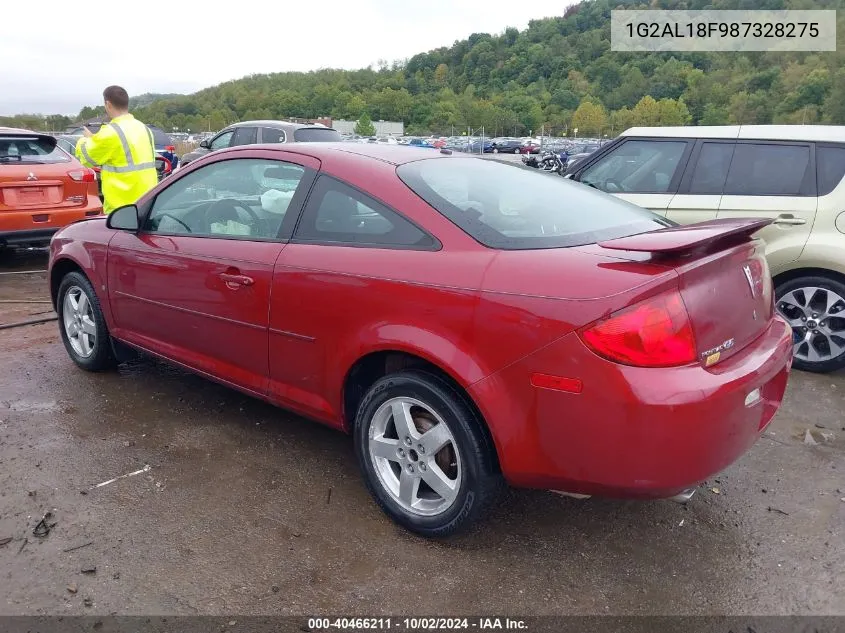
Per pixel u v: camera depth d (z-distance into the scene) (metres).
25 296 6.70
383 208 2.91
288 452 3.58
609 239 2.79
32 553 2.69
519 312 2.39
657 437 2.23
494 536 2.89
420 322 2.63
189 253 3.57
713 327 2.39
